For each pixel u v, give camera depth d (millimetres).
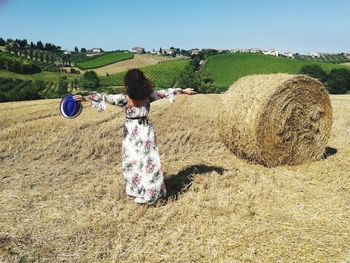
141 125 6957
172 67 104250
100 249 5516
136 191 7008
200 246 5645
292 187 8148
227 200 7195
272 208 6980
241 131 9883
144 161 6934
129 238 5840
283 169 9555
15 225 6137
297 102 9703
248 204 7074
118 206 6879
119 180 8273
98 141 12289
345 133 14141
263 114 9453
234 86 10852
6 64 97062
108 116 17531
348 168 9469
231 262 5270
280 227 6254
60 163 10008
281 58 90688
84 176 8758
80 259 5293
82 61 134000
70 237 5801
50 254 5379
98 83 83938
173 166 9477
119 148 11578
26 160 10289
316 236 5984
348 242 5812
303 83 9711
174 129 14680
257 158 9742
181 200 7203
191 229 6121
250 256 5391
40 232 5938
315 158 10148
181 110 20906
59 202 7066
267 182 8367
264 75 10648
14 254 5344
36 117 17625
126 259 5332
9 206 6859
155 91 7141
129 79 6738
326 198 7523
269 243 5770
